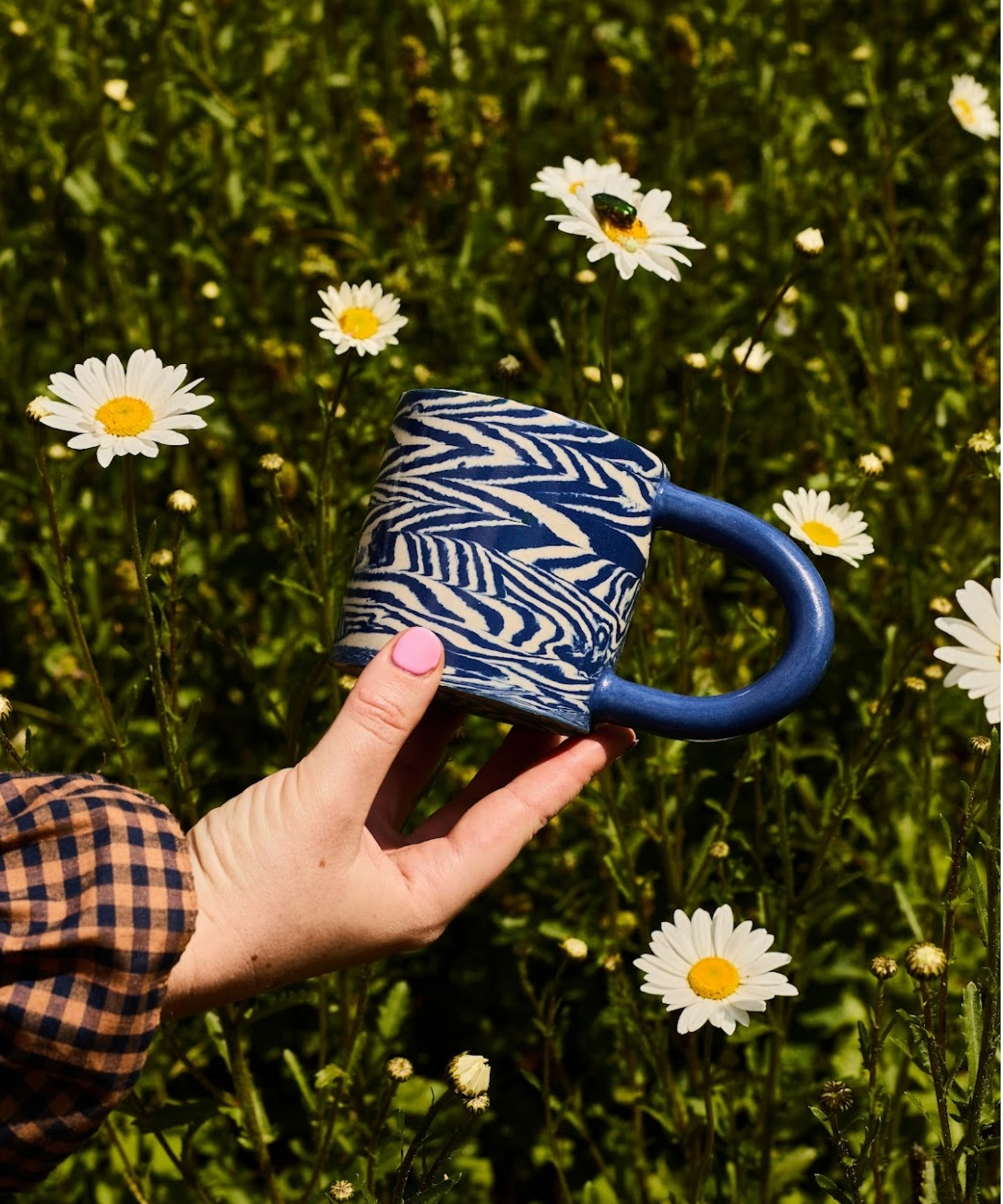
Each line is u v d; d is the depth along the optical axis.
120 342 1.18
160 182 1.13
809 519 0.78
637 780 0.93
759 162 1.31
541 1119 0.93
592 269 1.10
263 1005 0.76
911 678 0.82
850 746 0.98
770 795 0.94
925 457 1.14
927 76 1.35
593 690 0.64
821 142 1.28
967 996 0.64
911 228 1.27
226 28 1.19
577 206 0.75
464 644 0.62
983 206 1.24
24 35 1.19
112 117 1.16
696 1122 0.82
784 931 0.81
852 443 1.10
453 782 0.94
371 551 0.64
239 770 0.76
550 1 1.45
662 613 0.93
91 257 1.18
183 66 1.16
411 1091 0.91
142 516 1.10
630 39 1.37
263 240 1.08
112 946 0.58
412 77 1.18
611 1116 0.90
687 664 0.85
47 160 1.21
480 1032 0.95
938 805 0.93
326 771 0.61
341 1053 0.85
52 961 0.58
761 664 1.01
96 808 0.60
